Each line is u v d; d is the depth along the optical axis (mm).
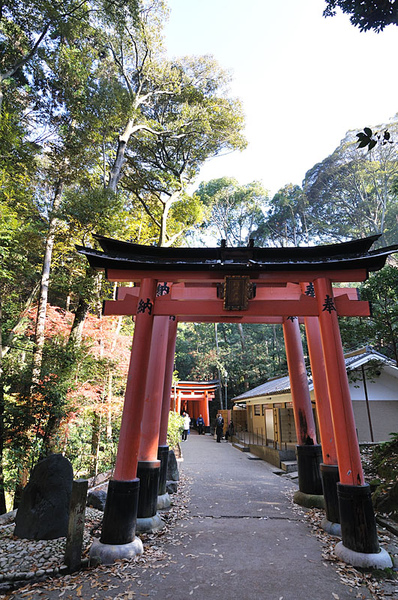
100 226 10391
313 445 7043
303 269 5246
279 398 13812
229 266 5113
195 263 5156
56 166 12383
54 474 5297
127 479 4633
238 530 5379
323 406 5938
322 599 3383
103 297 10961
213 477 9859
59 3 10078
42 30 10164
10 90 11312
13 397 9352
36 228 10828
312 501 6625
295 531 5320
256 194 37156
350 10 4973
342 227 36438
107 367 11508
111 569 3986
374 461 8086
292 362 7516
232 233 40375
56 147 11844
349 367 10344
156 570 4000
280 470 10820
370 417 10906
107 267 5457
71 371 9844
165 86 16422
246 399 19391
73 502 4168
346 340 9203
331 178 36719
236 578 3809
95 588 3592
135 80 16375
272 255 5410
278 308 5387
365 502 4285
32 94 11984
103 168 13422
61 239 12000
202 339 33219
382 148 34000
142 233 16297
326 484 5488
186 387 28656
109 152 14336
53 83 11703
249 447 15828
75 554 4000
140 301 5395
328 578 3799
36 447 8219
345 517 4336
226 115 16469
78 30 11305
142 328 5211
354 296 6492
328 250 5344
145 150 16750
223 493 7891
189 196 16250
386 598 3400
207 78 16781
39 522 4988
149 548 4625
